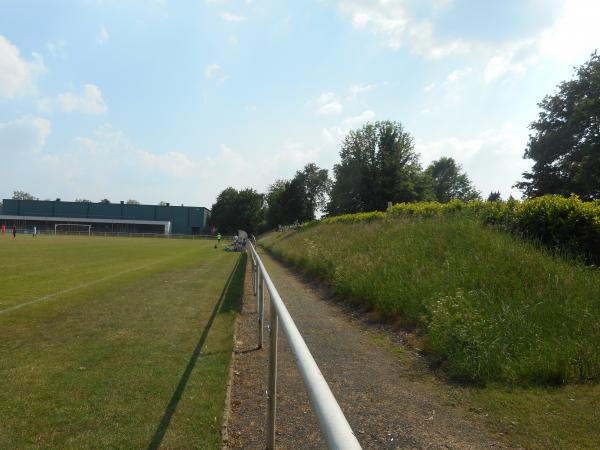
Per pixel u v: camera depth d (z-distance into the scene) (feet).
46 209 340.39
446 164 284.41
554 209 29.04
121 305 30.22
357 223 70.38
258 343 20.72
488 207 39.55
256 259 28.91
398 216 58.18
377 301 27.14
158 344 20.34
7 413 12.66
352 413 13.46
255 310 29.89
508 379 15.53
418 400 14.46
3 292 35.32
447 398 14.60
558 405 13.58
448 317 19.53
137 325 24.21
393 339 22.36
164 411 12.91
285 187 301.43
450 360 17.52
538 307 19.84
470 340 17.47
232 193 350.43
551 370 15.38
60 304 30.25
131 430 11.70
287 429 12.16
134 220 334.65
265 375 16.84
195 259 76.74
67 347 19.69
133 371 16.46
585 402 13.70
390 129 201.36
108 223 320.70
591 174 91.66
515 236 30.94
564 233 27.71
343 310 30.12
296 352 6.98
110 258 73.72
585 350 15.99
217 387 14.88
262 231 337.52
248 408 13.70
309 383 5.77
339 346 21.21
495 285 23.11
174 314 27.37
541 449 11.08
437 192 278.67
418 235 39.60
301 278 48.60
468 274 25.16
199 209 344.08
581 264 24.54
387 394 15.02
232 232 341.82
